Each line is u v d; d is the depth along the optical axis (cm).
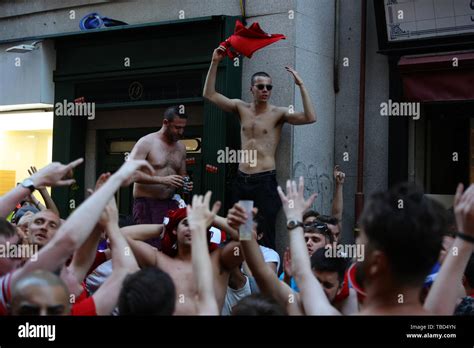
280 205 720
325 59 800
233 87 767
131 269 340
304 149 753
